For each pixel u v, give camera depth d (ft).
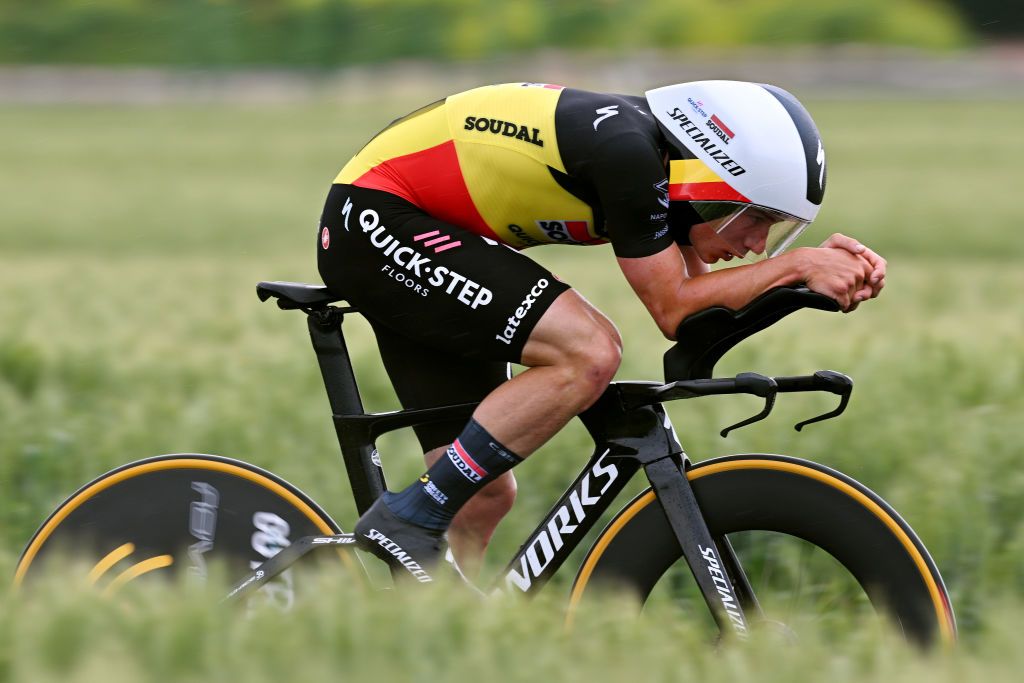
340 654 33.88
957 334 82.99
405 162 38.99
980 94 490.49
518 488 52.34
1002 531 49.65
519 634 35.01
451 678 32.94
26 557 40.83
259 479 40.63
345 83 571.28
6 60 636.07
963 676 34.47
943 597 36.63
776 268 35.81
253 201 227.40
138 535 40.83
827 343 76.28
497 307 37.19
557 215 38.34
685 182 36.60
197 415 59.47
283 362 72.43
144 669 33.45
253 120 418.31
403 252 38.19
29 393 69.51
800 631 38.27
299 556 39.01
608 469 38.63
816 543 37.93
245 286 116.57
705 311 36.29
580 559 48.75
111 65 626.64
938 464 52.16
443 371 41.50
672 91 37.47
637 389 38.14
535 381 37.24
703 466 38.63
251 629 34.99
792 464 37.96
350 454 39.86
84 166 293.84
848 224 180.55
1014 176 250.16
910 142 324.39
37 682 32.73
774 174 35.99
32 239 180.34
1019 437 56.39
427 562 38.14
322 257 39.70
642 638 35.32
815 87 512.63
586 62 591.37
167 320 92.27
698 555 37.78
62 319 90.74
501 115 38.32
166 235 183.83
